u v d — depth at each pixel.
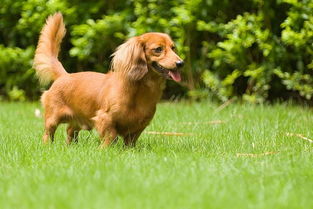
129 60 9.09
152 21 15.27
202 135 10.44
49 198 5.88
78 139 10.41
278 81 16.02
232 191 6.16
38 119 13.34
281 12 15.33
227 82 15.10
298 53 14.73
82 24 16.11
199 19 15.55
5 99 18.73
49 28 10.62
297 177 6.92
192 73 16.38
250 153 8.80
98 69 17.19
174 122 12.13
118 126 9.30
